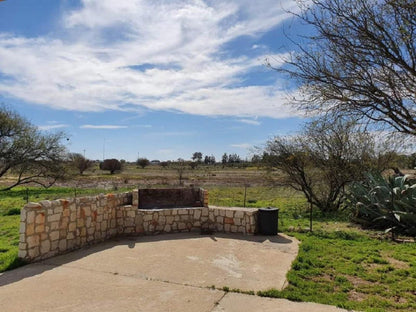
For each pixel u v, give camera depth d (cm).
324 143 1260
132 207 836
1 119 2289
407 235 847
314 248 691
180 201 1044
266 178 1391
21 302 408
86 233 707
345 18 422
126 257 619
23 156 2373
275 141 1334
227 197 1805
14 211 1259
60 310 388
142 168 6362
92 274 518
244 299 429
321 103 491
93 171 5156
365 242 753
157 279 501
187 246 714
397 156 1259
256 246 722
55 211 619
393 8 397
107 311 387
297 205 1469
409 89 423
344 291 462
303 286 474
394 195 920
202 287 470
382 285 488
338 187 1281
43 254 592
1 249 677
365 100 450
